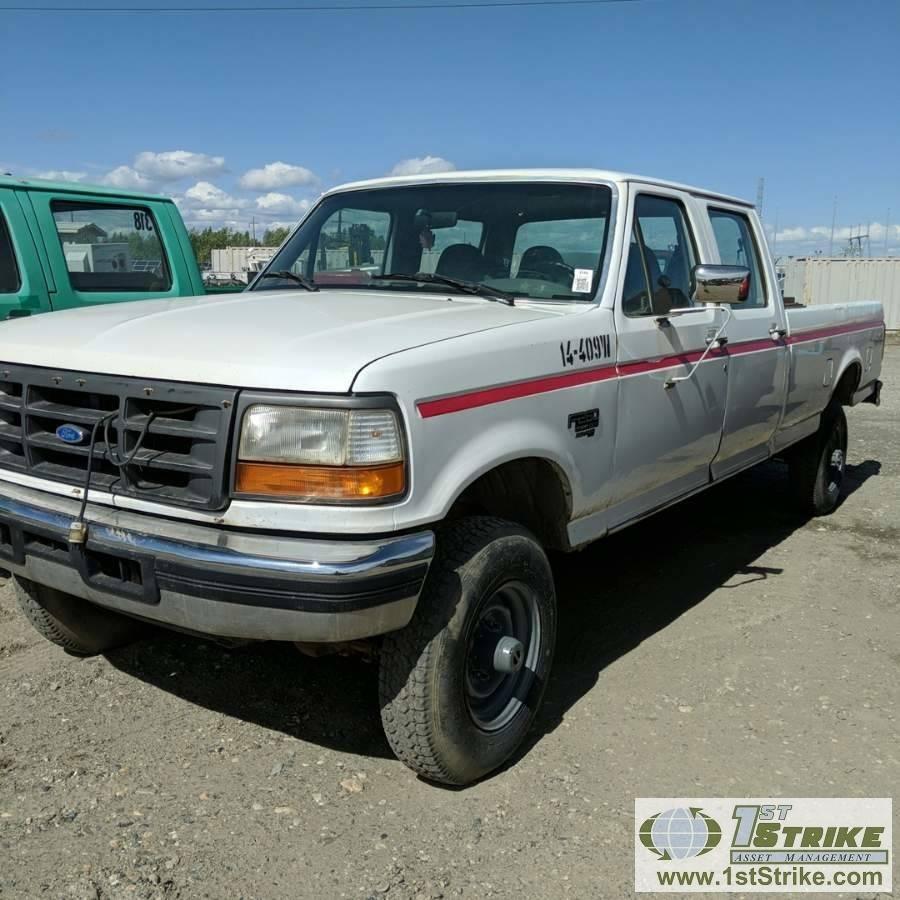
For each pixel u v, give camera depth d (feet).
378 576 8.85
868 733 12.14
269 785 10.68
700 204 15.79
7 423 10.90
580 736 11.93
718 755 11.54
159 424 9.35
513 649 10.82
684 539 20.43
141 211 21.65
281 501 8.86
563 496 11.88
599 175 13.69
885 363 61.57
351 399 8.76
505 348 10.53
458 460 9.78
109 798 10.32
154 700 12.56
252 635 9.04
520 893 9.00
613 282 12.77
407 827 9.96
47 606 12.73
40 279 19.30
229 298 12.98
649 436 13.43
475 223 14.02
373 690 13.04
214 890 8.91
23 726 11.76
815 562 19.03
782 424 18.81
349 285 13.97
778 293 18.28
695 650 14.58
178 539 9.11
